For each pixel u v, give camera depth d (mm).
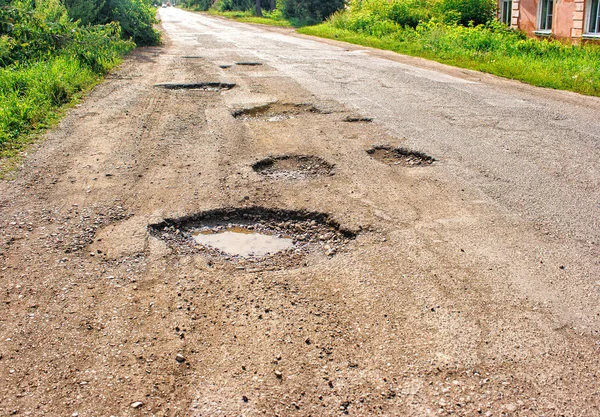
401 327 3047
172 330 3020
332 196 4848
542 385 2617
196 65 12898
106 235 4113
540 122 7582
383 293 3369
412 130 7039
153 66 12758
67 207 4594
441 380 2648
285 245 4066
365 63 13703
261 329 3029
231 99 8875
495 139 6695
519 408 2479
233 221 4453
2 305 3219
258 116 7832
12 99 7824
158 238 4117
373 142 6500
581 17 15875
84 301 3279
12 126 6887
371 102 8766
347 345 2900
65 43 12172
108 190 4977
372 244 3998
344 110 8156
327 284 3482
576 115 8039
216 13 54875
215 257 3867
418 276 3557
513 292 3383
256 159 5863
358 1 26984
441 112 8133
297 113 8000
